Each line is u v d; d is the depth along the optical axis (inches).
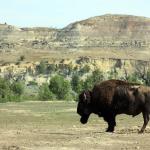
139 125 2477.9
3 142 1721.2
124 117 3036.4
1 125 2445.9
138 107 2009.1
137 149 1558.8
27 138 1830.7
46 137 1859.0
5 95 6220.5
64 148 1568.7
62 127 2337.6
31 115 3198.8
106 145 1637.6
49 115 3191.4
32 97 6919.3
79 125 2460.6
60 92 7180.1
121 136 1852.9
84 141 1710.1
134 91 2010.3
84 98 2038.6
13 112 3508.9
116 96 2014.0
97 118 2942.9
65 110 3762.3
